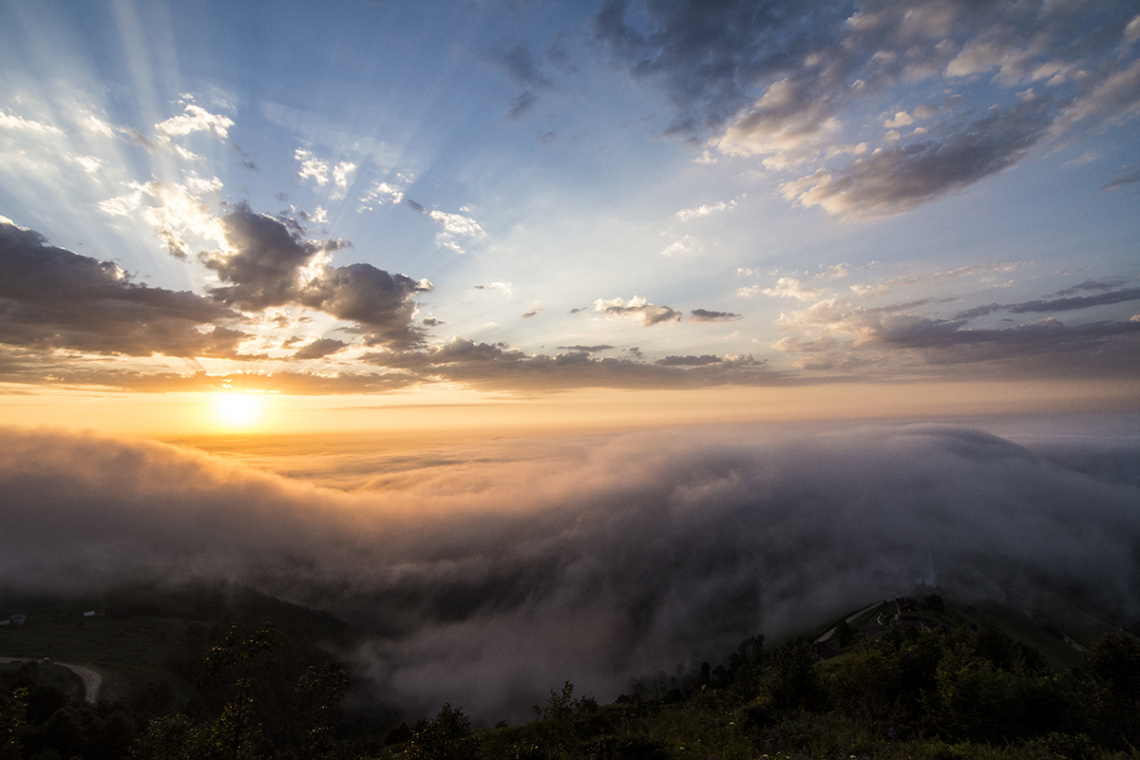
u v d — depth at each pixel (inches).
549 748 687.7
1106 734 697.6
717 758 546.9
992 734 647.1
